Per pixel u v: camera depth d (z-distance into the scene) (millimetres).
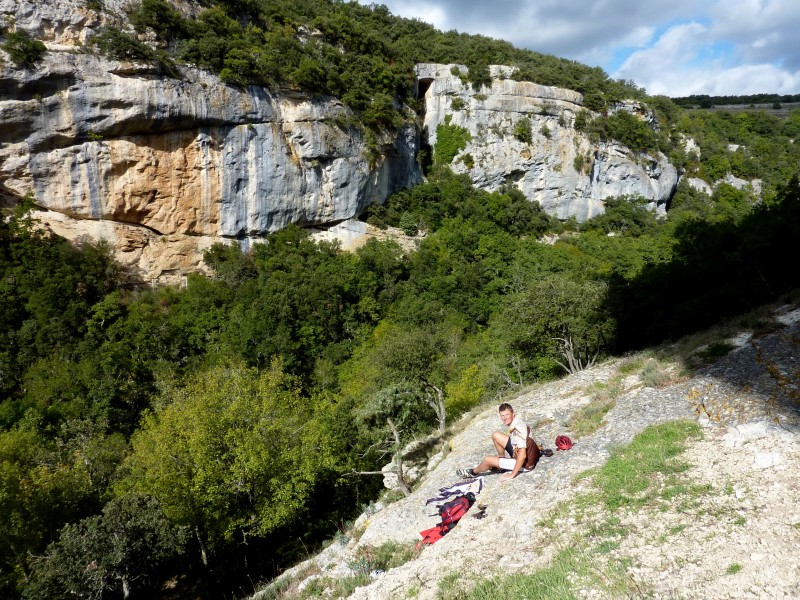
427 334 25438
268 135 53844
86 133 44906
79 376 36844
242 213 53844
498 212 73500
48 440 30922
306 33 66125
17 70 40875
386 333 48719
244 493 21031
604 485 7488
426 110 79188
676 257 29703
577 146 81188
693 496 6438
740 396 8633
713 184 94875
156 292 49656
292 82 56281
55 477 22891
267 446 20656
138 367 40812
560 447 9453
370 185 64500
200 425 20438
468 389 31516
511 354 33562
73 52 43312
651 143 85375
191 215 51344
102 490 25188
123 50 45094
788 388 8211
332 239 61094
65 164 44562
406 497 12078
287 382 30031
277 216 56406
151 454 21000
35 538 20312
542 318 25953
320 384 43062
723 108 140875
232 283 51094
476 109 77438
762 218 24469
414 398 21453
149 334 43094
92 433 30891
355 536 11648
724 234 25531
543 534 6875
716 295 19797
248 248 54844
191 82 48469
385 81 66875
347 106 61312
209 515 19984
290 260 53188
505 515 7789
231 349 42781
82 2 44656
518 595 5645
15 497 20141
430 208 70562
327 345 49219
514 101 78375
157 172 48531
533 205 79562
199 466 19797
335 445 24578
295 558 21016
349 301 54094
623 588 5160
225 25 54469
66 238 46156
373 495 24844
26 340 40281
